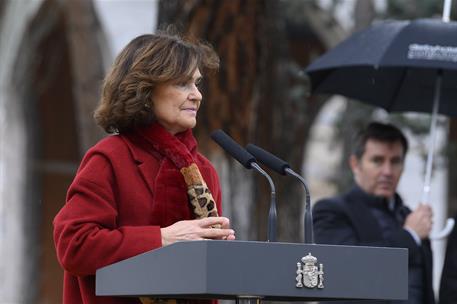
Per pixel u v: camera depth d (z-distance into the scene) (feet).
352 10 90.43
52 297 123.54
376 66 45.62
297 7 88.79
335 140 88.33
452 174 98.89
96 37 83.97
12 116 104.06
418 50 45.78
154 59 28.84
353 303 38.58
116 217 28.55
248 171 57.41
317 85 51.34
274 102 58.13
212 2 55.11
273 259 24.34
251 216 57.82
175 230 27.55
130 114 28.86
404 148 47.44
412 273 45.11
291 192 60.49
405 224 46.03
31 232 117.19
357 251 25.21
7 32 98.84
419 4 76.28
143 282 25.53
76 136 126.72
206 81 55.11
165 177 28.71
